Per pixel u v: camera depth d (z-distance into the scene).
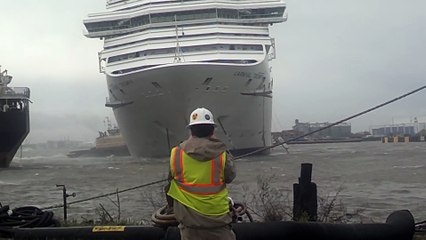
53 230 7.12
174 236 5.41
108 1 51.59
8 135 50.88
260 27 47.06
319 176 33.31
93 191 27.22
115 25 47.84
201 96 41.75
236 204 6.05
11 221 7.80
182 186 4.21
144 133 47.50
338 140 192.62
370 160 55.81
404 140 178.25
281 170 38.81
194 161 4.21
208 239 4.19
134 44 45.31
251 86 43.78
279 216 10.02
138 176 36.75
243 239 5.79
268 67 47.12
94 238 6.81
